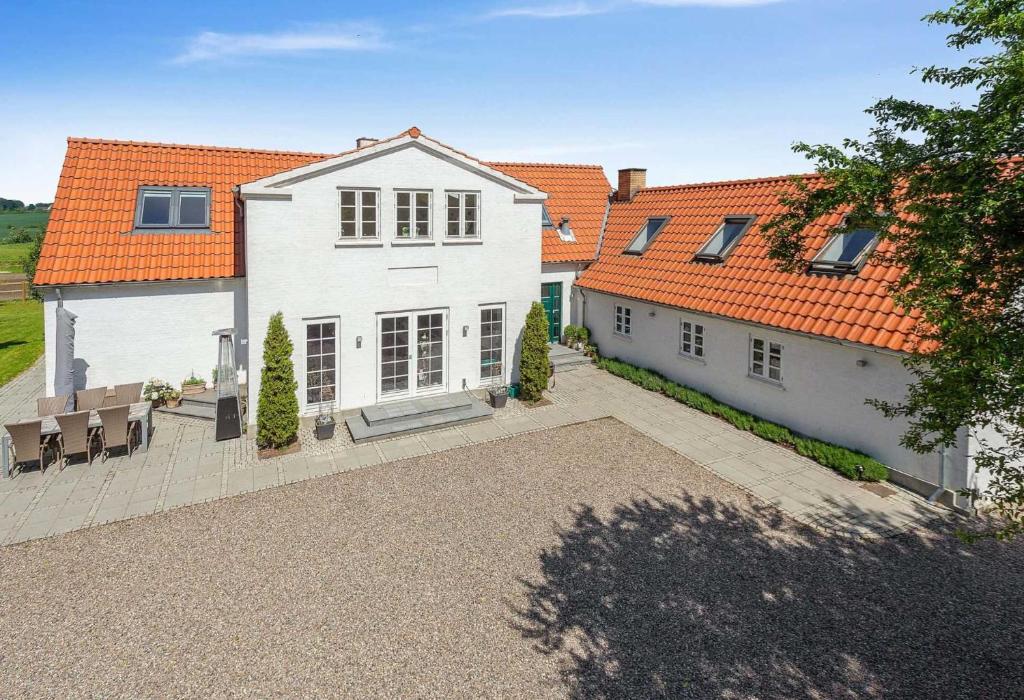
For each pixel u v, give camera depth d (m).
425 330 17.05
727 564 9.72
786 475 12.89
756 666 7.55
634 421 16.11
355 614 8.52
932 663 7.57
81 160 17.64
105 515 11.13
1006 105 5.95
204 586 9.12
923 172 6.96
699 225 19.47
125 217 16.84
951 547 10.10
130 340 16.22
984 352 5.57
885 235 7.26
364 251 15.77
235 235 17.50
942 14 6.91
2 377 20.70
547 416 16.47
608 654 7.77
